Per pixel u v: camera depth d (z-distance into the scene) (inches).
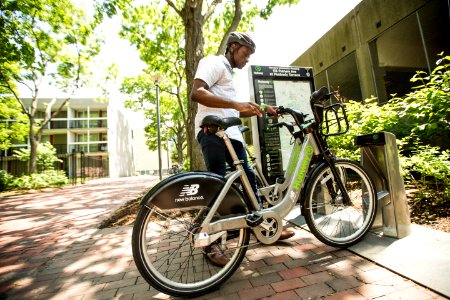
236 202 70.9
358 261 73.3
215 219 70.5
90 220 174.2
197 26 211.3
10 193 434.6
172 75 529.3
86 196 331.6
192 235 67.2
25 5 399.2
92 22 432.5
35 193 419.8
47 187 530.9
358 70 292.4
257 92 153.3
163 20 376.8
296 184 82.2
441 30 209.9
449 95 116.3
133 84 931.3
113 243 116.8
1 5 389.4
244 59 88.9
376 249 77.6
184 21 215.3
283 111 86.2
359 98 295.3
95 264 92.9
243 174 74.4
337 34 319.6
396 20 243.9
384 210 86.8
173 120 992.2
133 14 341.4
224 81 82.0
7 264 98.3
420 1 221.8
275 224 76.7
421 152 126.2
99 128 1429.6
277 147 155.4
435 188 122.4
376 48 270.7
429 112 127.1
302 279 66.7
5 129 630.5
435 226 91.2
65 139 1445.6
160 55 407.5
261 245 92.8
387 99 262.7
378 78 270.2
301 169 83.8
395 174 86.2
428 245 75.2
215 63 78.3
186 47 212.4
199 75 75.0
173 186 65.6
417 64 232.1
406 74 242.2
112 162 1440.7
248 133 467.8
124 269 86.9
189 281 72.0
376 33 265.7
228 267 68.2
